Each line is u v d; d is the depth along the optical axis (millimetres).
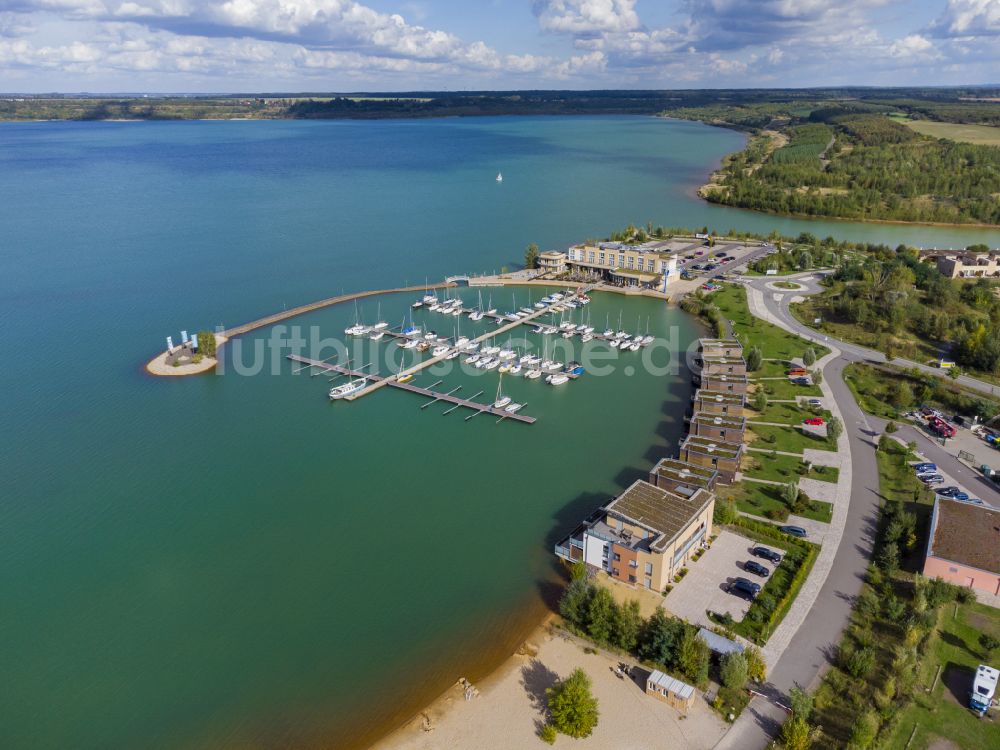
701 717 91875
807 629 105188
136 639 109562
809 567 118875
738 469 150250
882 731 86250
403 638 109312
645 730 90250
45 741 92500
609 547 118000
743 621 107125
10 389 197500
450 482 152875
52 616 114375
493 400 192625
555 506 143375
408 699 98062
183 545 132375
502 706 95812
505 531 135625
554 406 188750
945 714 89750
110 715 96125
